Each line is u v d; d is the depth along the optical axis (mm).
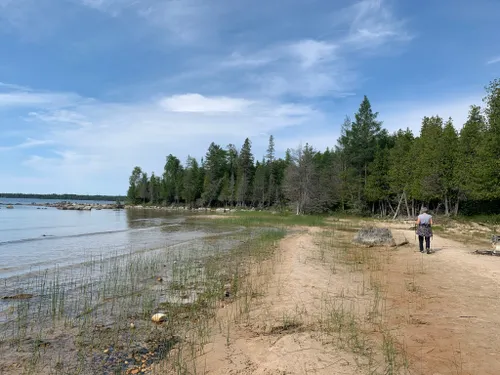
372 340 5402
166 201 109312
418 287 8781
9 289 9086
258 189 80812
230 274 11047
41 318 6879
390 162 51406
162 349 5551
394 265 11953
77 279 10312
